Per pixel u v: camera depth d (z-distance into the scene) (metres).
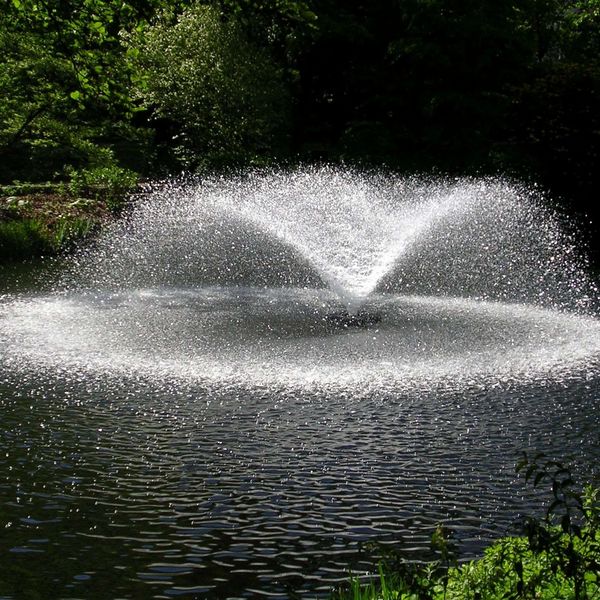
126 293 13.73
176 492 5.39
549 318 11.55
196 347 9.28
